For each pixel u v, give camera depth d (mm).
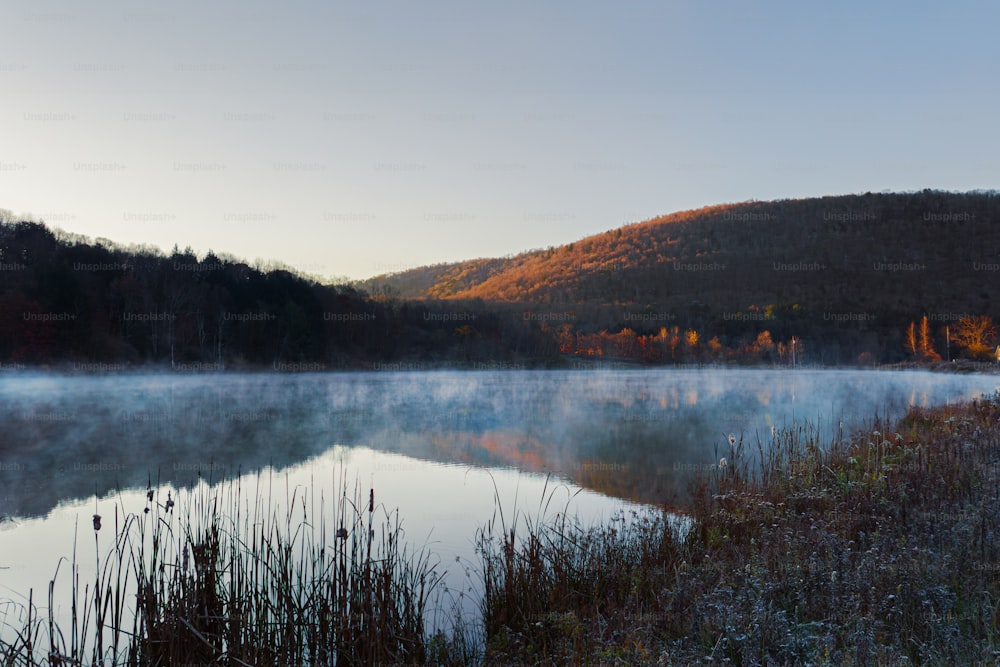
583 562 6312
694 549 6734
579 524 8305
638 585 5812
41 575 6820
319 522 8266
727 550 6574
